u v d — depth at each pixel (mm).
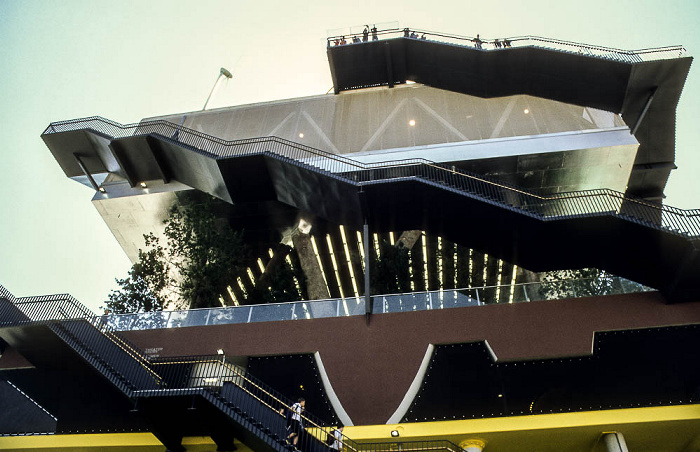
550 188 29203
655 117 27188
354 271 32594
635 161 29906
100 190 30797
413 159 26469
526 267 21922
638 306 18453
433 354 18438
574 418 16594
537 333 18250
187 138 28406
